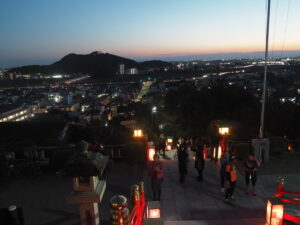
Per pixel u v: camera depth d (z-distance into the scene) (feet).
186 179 30.40
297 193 19.25
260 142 34.94
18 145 38.14
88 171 11.59
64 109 416.46
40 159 36.94
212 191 26.96
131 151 34.01
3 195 27.25
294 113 54.54
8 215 15.48
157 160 24.59
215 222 20.70
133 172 32.40
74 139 70.28
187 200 25.03
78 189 12.41
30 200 25.98
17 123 102.27
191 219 21.45
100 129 73.41
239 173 31.42
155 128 67.46
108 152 35.91
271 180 28.89
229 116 57.52
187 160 29.30
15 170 32.40
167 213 22.61
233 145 37.73
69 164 11.84
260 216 21.61
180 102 65.82
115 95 577.43
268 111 55.72
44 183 30.17
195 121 60.90
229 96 59.62
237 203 24.00
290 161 35.65
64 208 24.18
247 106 57.93
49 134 96.37
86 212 12.93
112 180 29.96
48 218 22.48
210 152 37.81
